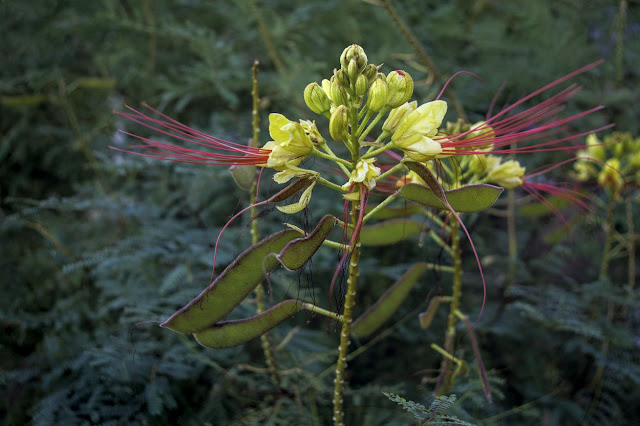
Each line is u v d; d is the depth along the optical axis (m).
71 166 0.93
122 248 0.71
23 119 0.92
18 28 1.00
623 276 0.89
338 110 0.46
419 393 0.71
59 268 0.77
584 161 0.75
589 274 0.86
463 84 0.90
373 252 0.82
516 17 1.03
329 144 0.80
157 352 0.67
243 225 0.77
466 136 0.55
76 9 1.01
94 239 0.80
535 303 0.76
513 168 0.56
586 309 0.74
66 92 0.89
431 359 0.74
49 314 0.73
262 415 0.65
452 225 0.59
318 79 0.84
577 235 0.85
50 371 0.68
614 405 0.71
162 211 0.78
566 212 0.85
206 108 0.97
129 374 0.64
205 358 0.66
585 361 0.75
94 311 0.74
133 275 0.71
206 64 0.92
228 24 1.00
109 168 0.75
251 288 0.48
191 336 0.68
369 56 0.91
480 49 0.99
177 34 0.90
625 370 0.69
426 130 0.47
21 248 0.84
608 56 0.97
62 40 1.01
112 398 0.64
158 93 0.99
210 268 0.72
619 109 0.97
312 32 0.98
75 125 0.86
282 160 0.47
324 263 0.74
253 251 0.47
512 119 0.53
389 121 0.48
